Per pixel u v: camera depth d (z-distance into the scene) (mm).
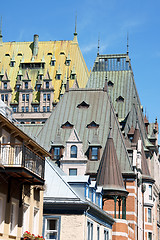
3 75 147250
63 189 47219
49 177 48562
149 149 104875
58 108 91062
